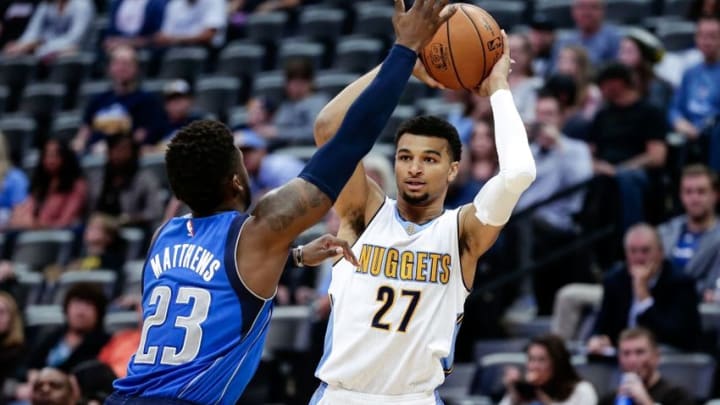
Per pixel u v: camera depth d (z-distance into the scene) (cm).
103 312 1344
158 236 666
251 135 1599
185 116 1930
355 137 634
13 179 1912
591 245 1434
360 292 742
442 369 739
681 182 1356
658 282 1238
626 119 1473
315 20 2284
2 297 1377
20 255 1770
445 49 725
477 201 731
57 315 1545
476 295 1406
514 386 1163
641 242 1239
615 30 1756
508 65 736
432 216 750
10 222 1838
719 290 1304
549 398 1130
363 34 2233
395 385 732
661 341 1230
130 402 634
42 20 2480
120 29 2345
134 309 1520
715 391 1230
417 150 743
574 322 1352
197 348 634
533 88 1595
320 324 1310
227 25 2366
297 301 1463
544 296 1442
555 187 1446
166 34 2302
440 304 736
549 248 1430
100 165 1855
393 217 752
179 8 2305
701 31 1573
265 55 2264
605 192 1423
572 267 1428
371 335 735
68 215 1808
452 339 738
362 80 746
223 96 2139
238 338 635
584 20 1741
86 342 1321
